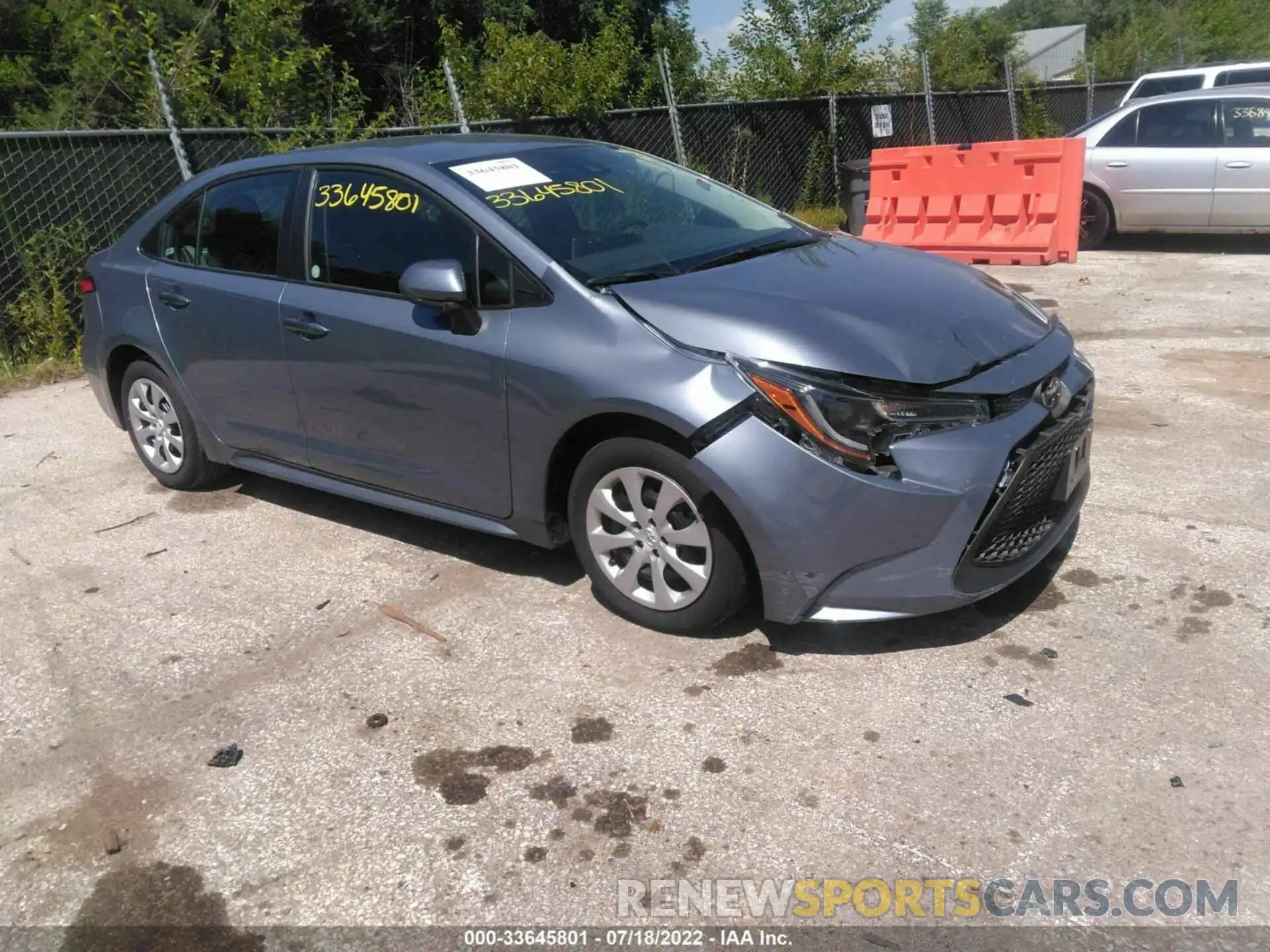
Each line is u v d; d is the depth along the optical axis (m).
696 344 3.28
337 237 4.21
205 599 4.17
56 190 7.80
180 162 8.30
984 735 3.02
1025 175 10.18
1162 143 10.41
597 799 2.87
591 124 11.00
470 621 3.85
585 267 3.64
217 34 14.86
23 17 19.53
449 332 3.77
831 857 2.62
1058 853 2.57
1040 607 3.69
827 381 3.12
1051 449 3.38
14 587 4.38
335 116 9.98
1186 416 5.58
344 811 2.89
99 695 3.55
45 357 7.92
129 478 5.58
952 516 3.12
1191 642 3.42
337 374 4.17
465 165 4.08
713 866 2.61
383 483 4.26
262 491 5.30
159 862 2.76
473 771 3.02
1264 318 7.57
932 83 17.92
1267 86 10.12
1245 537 4.12
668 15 21.36
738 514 3.19
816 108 13.68
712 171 12.30
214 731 3.30
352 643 3.76
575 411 3.45
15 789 3.09
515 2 20.61
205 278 4.68
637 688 3.36
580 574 4.15
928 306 3.51
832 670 3.38
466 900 2.56
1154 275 9.41
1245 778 2.78
